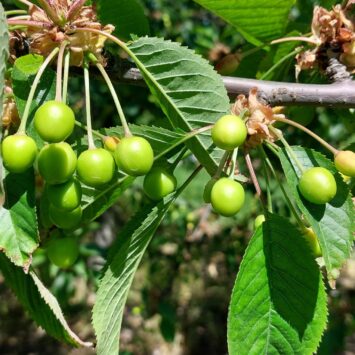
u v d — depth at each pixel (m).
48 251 0.30
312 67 0.33
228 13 0.36
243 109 0.27
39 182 0.31
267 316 0.26
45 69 0.26
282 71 0.39
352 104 0.31
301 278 0.26
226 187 0.26
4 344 1.24
